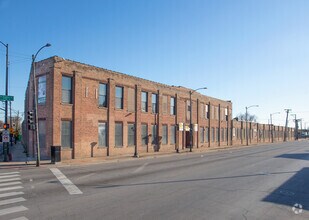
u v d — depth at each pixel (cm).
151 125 3638
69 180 1424
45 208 884
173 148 4072
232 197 1062
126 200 998
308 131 16362
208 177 1554
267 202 991
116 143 3098
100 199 1009
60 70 2562
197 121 4759
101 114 2925
